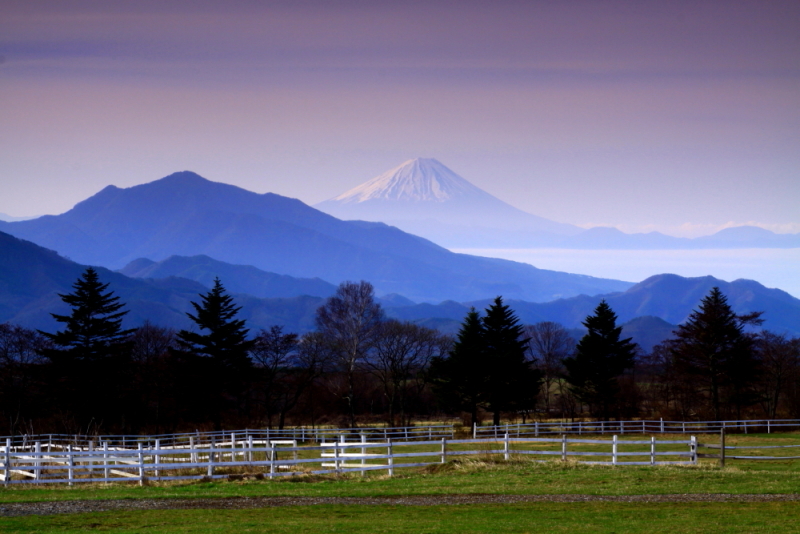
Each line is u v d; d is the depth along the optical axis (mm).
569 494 50750
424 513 44000
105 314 157500
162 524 40375
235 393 154250
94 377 147375
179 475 62031
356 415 185000
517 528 38531
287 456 84250
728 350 144875
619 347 154375
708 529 37688
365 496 50500
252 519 42094
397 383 163125
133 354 174125
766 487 52250
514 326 154875
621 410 158250
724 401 152875
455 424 157125
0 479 61031
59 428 151125
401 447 105000
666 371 177000
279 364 165500
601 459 73500
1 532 38031
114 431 155250
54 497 49875
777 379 166625
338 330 161750
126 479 57031
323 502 48250
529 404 148875
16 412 153250
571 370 156500
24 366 152250
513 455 72812
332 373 173875
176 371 151250
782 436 113125
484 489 52812
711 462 68500
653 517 41750
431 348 169875
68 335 149375
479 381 143625
